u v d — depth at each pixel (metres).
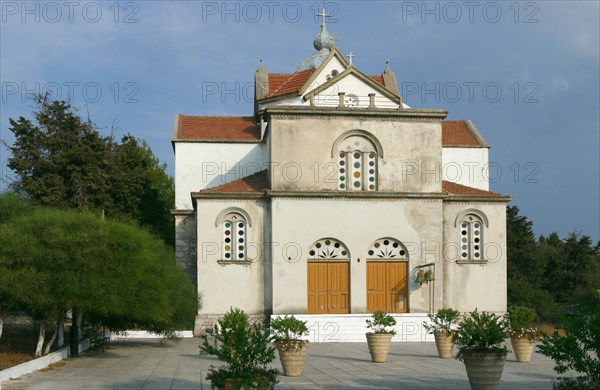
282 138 40.69
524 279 63.41
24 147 54.78
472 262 41.97
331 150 40.88
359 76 44.97
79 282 25.72
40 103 55.72
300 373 23.11
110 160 55.47
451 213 42.31
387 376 22.88
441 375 23.12
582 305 16.78
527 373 23.75
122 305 26.70
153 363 27.00
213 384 15.70
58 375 23.06
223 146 48.41
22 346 31.77
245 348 16.41
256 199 40.88
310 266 40.12
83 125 56.22
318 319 38.47
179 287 33.75
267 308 40.34
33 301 25.22
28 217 26.78
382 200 40.62
